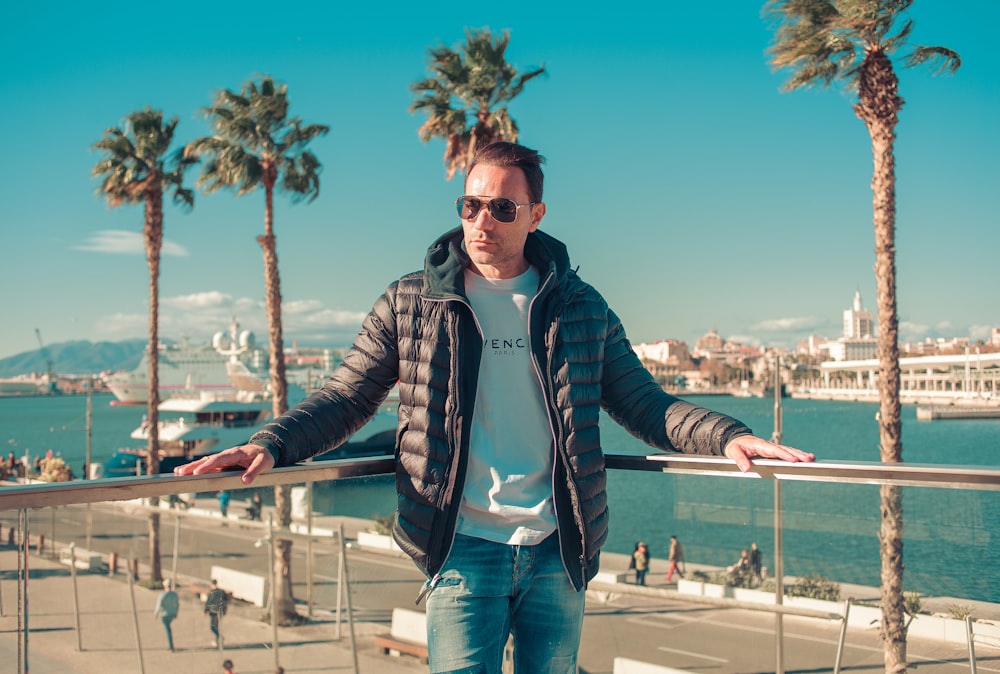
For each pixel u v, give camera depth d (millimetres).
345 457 2295
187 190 26438
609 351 2270
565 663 2068
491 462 2002
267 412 50938
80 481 1761
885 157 12703
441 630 1975
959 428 94500
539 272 2160
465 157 19547
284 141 21391
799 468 2131
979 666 2236
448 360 2008
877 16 12453
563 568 2031
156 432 26719
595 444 2076
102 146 25156
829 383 190625
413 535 1978
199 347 147625
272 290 21453
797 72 13320
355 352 2143
